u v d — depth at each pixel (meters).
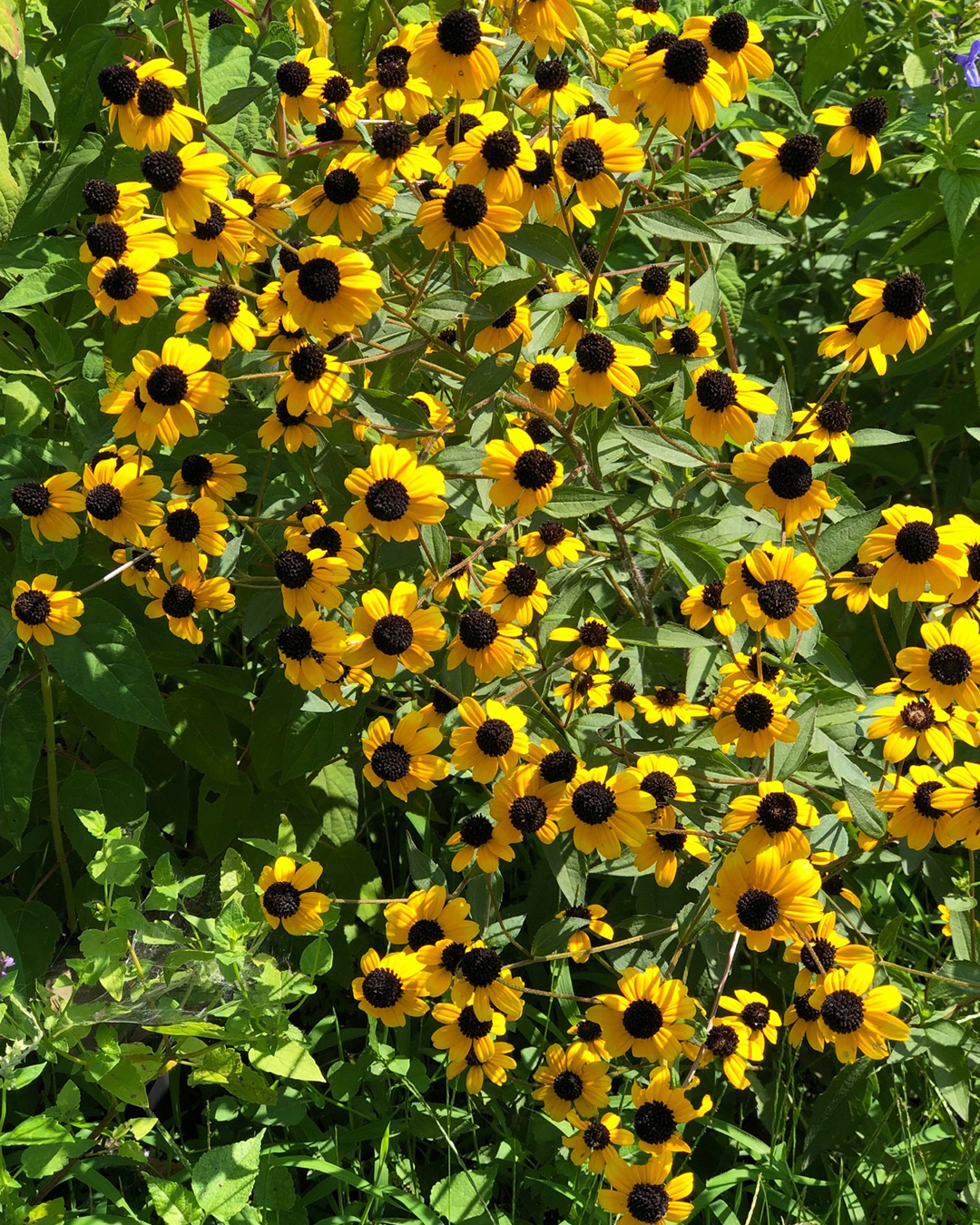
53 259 1.23
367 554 1.19
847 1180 1.19
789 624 1.10
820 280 1.54
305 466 1.22
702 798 1.23
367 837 1.35
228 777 1.24
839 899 1.19
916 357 1.41
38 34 1.32
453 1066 1.14
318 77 1.18
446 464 1.15
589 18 1.28
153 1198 1.05
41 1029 1.10
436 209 1.12
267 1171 1.14
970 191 1.32
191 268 1.22
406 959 1.14
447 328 1.25
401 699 1.27
